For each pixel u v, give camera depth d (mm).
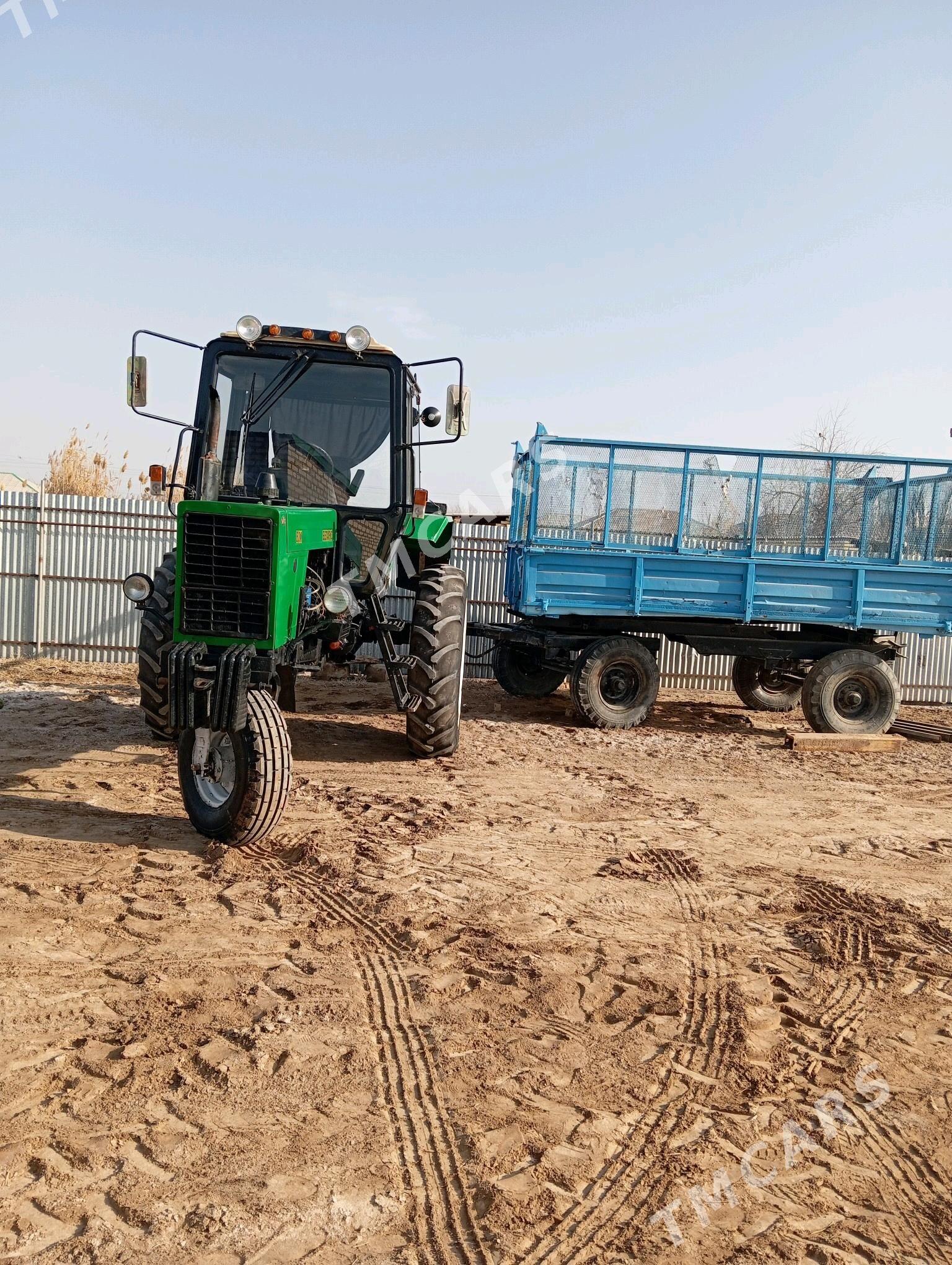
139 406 6145
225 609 5230
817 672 9883
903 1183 2729
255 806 5078
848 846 6020
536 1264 2336
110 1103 2902
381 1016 3529
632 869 5324
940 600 10047
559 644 10086
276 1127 2824
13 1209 2432
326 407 7062
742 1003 3764
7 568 12883
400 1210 2500
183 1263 2275
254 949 4055
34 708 9297
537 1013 3613
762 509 10062
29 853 5047
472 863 5270
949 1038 3590
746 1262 2381
